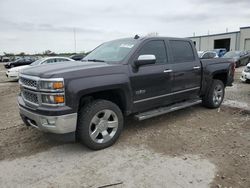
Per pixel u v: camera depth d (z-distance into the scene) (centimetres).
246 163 339
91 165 341
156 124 509
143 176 310
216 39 4272
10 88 1162
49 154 378
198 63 556
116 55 444
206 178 302
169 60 491
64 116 338
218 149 385
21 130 485
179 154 369
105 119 391
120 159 357
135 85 423
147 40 456
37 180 306
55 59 1354
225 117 556
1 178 312
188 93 542
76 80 350
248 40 3734
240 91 895
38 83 345
